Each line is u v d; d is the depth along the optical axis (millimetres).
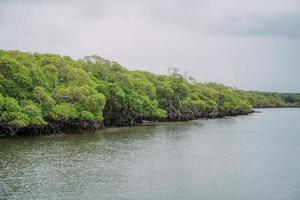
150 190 40156
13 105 73438
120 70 140000
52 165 50844
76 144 70250
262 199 37656
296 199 37688
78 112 87688
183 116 146750
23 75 79875
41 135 81812
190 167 51500
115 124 111312
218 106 177750
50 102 81938
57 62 97688
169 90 142750
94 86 101062
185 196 38312
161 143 74062
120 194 38594
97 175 46031
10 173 45969
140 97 119250
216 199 37562
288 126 120000
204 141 78500
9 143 69562
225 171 49438
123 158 57000
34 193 38312
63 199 36719
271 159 57969
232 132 98562
